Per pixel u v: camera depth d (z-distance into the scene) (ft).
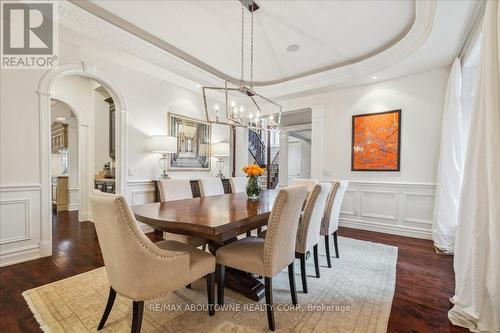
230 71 13.83
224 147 16.10
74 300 6.12
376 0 7.91
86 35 8.98
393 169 12.74
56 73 9.23
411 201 12.28
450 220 9.99
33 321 5.31
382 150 13.07
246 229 5.92
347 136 14.26
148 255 4.33
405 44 9.90
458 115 10.11
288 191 5.22
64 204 17.99
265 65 13.07
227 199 8.80
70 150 18.34
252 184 8.71
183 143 14.69
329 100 14.90
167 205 7.35
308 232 6.79
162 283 4.56
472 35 8.50
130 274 4.28
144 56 10.87
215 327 5.18
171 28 9.66
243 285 6.59
